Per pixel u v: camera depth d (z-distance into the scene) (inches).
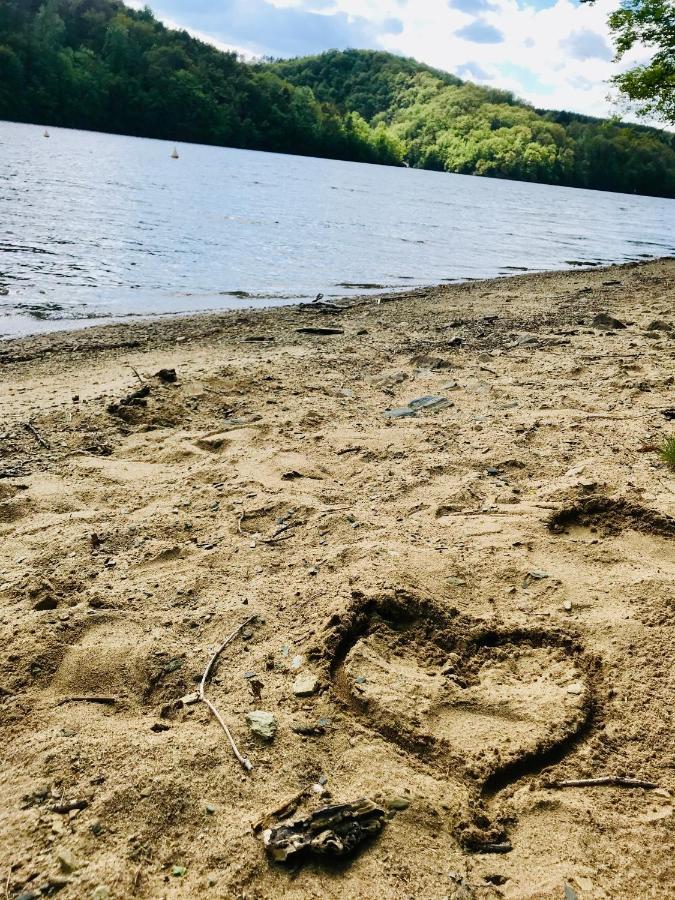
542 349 337.4
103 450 197.9
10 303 479.8
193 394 251.1
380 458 187.6
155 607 117.8
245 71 4859.7
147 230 905.5
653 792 80.4
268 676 99.7
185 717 92.1
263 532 145.8
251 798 78.5
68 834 72.7
